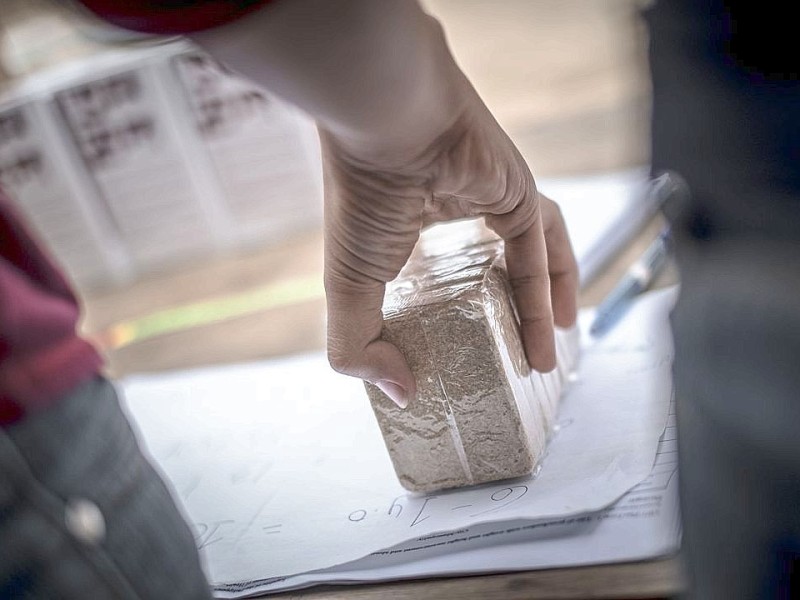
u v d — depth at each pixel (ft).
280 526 1.53
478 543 1.34
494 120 1.25
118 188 2.58
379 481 1.57
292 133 2.53
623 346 1.73
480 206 1.36
